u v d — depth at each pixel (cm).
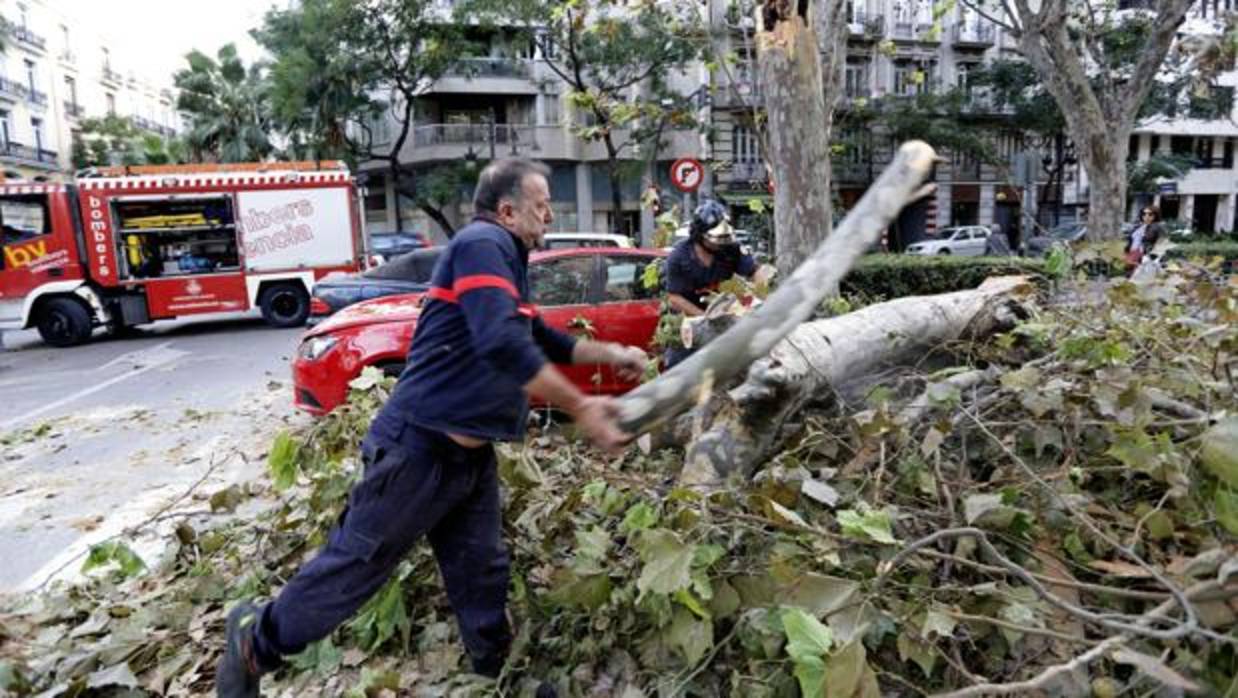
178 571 358
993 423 283
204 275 1398
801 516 263
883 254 1098
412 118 3356
